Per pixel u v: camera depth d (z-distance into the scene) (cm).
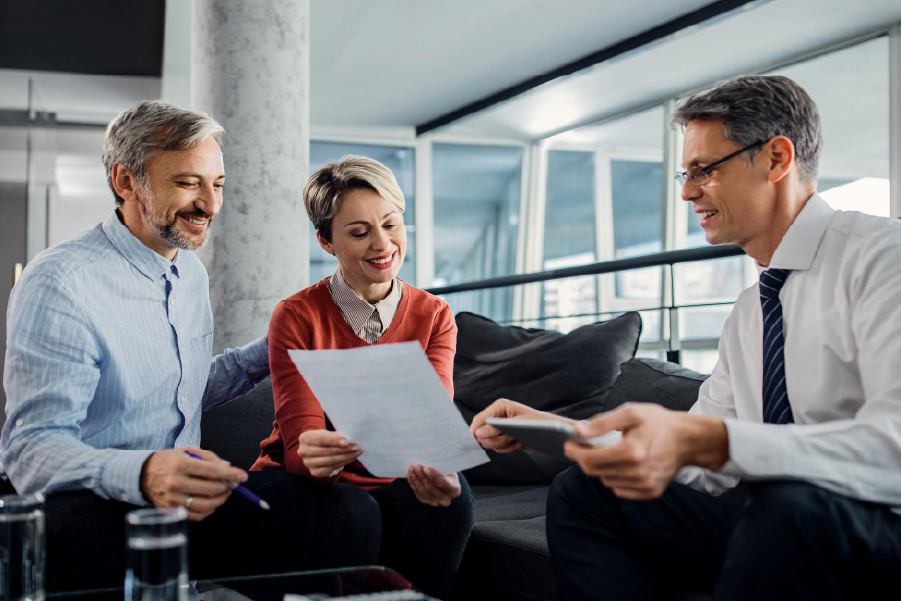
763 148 128
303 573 115
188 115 157
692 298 770
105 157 162
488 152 934
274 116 324
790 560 92
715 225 135
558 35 672
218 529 144
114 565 131
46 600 106
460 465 132
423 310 181
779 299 129
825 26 620
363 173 168
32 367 141
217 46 324
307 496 149
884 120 621
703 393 147
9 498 103
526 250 938
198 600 112
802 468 97
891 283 112
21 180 665
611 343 231
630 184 827
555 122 872
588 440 104
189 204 157
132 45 629
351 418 131
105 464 130
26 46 625
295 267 325
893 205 619
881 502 99
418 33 658
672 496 122
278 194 323
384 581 111
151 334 161
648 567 126
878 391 108
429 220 928
